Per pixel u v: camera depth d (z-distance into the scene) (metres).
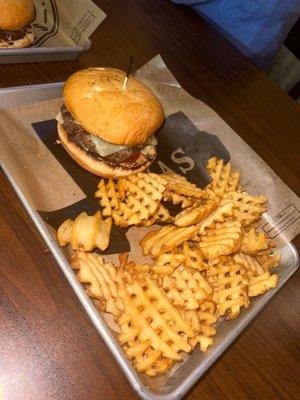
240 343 0.27
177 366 0.24
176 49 0.46
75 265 0.25
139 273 0.26
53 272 0.25
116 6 0.47
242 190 0.34
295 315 0.29
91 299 0.25
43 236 0.26
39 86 0.33
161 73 0.39
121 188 0.30
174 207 0.33
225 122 0.38
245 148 0.37
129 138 0.31
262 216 0.34
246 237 0.30
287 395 0.25
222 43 0.50
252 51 0.56
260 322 0.28
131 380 0.21
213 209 0.30
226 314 0.27
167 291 0.26
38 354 0.22
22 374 0.21
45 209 0.28
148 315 0.24
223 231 0.29
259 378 0.25
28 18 0.38
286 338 0.28
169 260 0.27
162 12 0.50
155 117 0.33
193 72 0.44
